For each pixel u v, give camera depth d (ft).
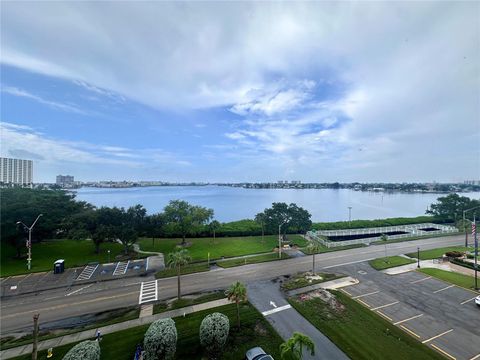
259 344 78.13
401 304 104.78
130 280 130.41
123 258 166.91
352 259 167.53
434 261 163.02
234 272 141.38
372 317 93.91
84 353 61.41
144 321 91.25
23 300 108.99
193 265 151.94
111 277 134.41
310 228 238.89
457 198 313.53
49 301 107.86
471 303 105.81
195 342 78.69
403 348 76.69
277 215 218.38
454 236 238.27
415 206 575.79
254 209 517.55
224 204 608.60
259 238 229.25
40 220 176.76
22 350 76.13
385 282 128.57
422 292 116.57
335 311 98.17
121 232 168.66
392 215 443.32
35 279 132.16
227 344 77.92
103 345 77.66
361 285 124.47
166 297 110.73
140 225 186.50
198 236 232.12
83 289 119.65
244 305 102.58
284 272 142.20
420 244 208.85
